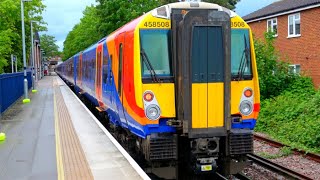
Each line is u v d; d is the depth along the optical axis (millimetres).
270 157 11977
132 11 33906
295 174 9750
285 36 26656
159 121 8633
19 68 45531
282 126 16156
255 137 14820
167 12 8742
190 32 8242
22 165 8805
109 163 8867
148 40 8625
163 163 8969
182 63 8289
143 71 8578
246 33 9016
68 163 8914
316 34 23500
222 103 8539
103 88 14102
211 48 8367
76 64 32625
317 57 23547
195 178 9820
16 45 42312
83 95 27406
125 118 10195
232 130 8875
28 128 13984
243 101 8906
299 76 22203
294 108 17828
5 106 19000
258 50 21281
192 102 8352
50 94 31203
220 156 9180
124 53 9672
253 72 9008
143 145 9031
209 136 8500
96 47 16766
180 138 9016
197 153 8625
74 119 16109
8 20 34375
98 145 10805
